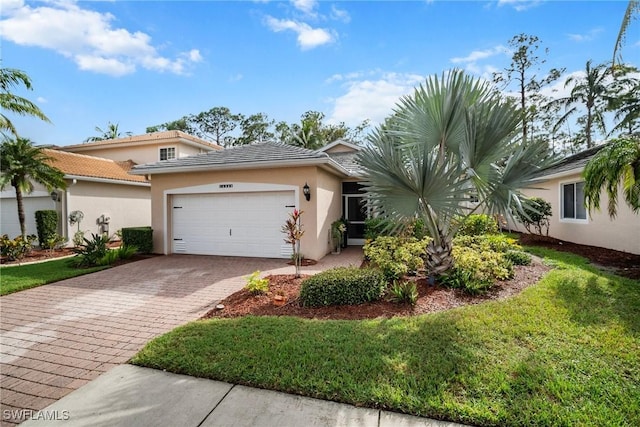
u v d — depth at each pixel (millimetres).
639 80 17703
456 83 5746
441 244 6086
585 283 5902
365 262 9344
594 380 3010
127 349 4105
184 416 2746
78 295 6496
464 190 4926
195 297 6320
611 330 3994
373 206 5484
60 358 3887
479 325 4238
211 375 3328
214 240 10875
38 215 12445
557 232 12148
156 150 20109
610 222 9375
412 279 6512
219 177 10602
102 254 9648
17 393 3174
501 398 2809
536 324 4211
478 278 5855
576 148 26188
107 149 20844
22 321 5105
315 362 3451
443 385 2988
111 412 2830
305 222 9859
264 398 2969
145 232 11023
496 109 5148
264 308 5398
